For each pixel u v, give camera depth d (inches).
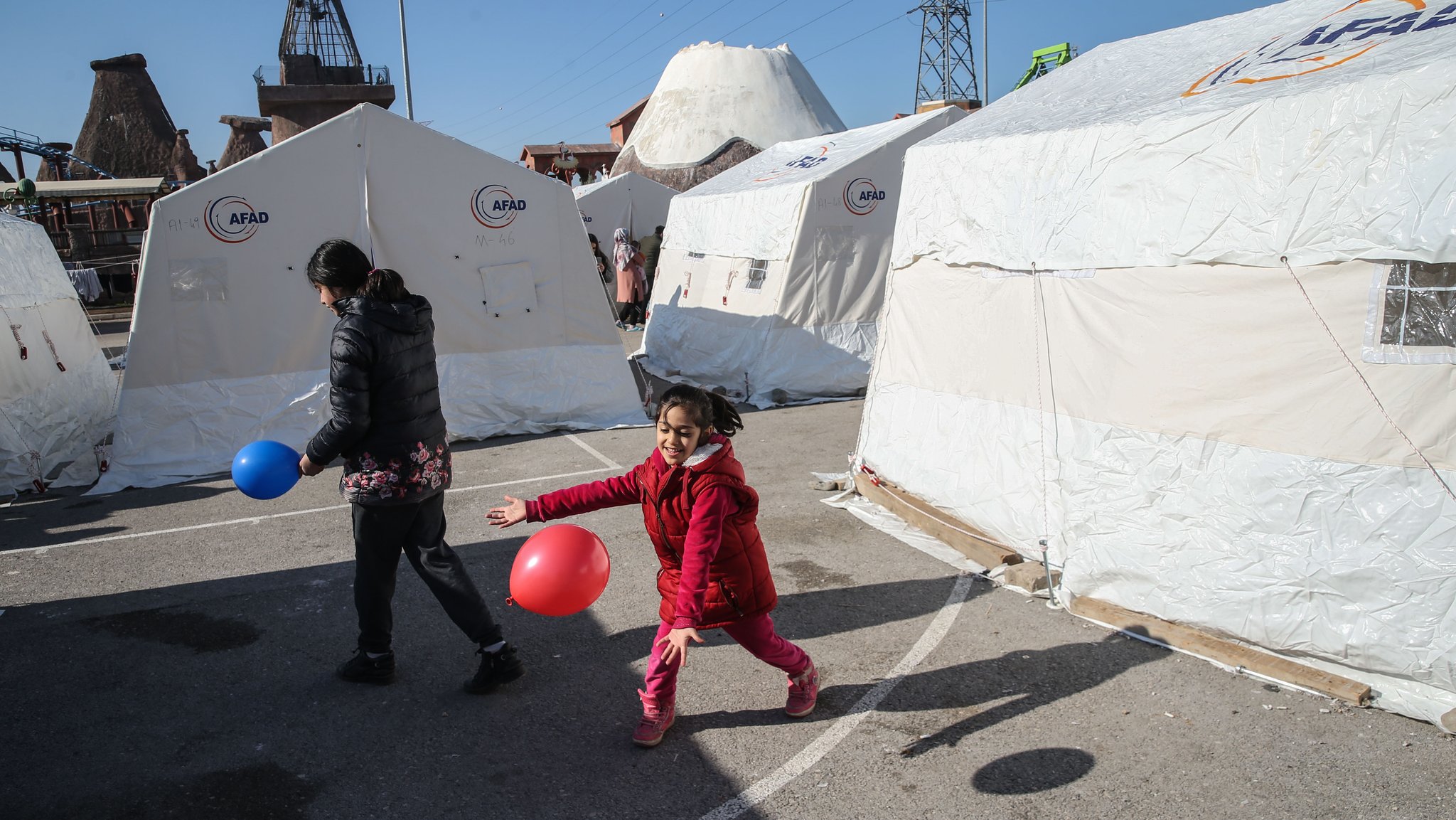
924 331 252.8
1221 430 166.4
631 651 174.2
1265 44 197.9
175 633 187.3
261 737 145.8
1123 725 142.3
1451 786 122.4
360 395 141.4
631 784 130.9
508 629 185.3
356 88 1152.8
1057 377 200.8
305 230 332.2
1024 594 195.3
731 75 1243.2
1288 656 155.6
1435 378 137.4
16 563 231.1
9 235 350.6
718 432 130.7
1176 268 174.1
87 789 132.0
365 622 157.1
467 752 140.3
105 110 1923.0
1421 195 137.5
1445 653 136.3
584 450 341.7
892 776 130.9
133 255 1041.5
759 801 126.0
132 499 291.9
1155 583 174.9
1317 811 118.7
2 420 299.6
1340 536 148.9
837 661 167.8
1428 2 171.8
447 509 272.2
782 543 233.6
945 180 241.8
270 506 279.3
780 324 423.5
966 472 229.1
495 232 359.9
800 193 422.3
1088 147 193.0
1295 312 154.5
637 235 820.0
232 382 327.6
